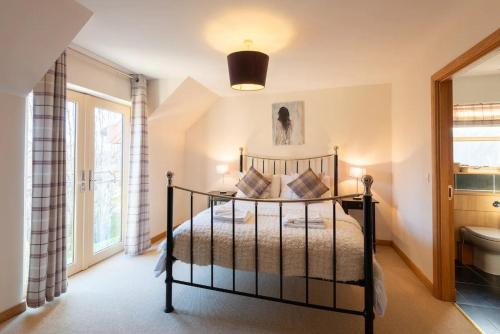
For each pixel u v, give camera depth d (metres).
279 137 4.14
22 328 1.84
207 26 2.10
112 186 3.28
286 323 1.90
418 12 1.89
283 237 1.83
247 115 4.30
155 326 1.87
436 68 2.28
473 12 1.76
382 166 3.70
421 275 2.57
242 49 2.53
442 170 2.23
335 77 3.43
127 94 3.25
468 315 2.01
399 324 1.89
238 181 4.08
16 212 2.00
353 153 3.82
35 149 2.06
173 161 4.29
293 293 2.33
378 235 3.71
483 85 3.22
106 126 3.18
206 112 4.50
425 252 2.52
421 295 2.30
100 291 2.37
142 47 2.49
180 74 3.31
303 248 1.76
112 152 3.28
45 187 2.08
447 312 2.04
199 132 4.54
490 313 2.04
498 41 1.53
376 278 1.63
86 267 2.87
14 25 1.59
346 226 2.10
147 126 3.39
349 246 1.70
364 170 3.50
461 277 2.73
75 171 2.75
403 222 3.16
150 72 3.23
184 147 4.60
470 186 3.15
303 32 2.20
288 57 2.75
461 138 3.36
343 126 3.86
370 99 3.76
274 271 1.81
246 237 1.90
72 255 2.73
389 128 3.69
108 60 2.82
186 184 4.59
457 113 3.33
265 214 2.54
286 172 4.09
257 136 4.25
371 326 1.59
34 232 2.05
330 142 3.91
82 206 2.83
